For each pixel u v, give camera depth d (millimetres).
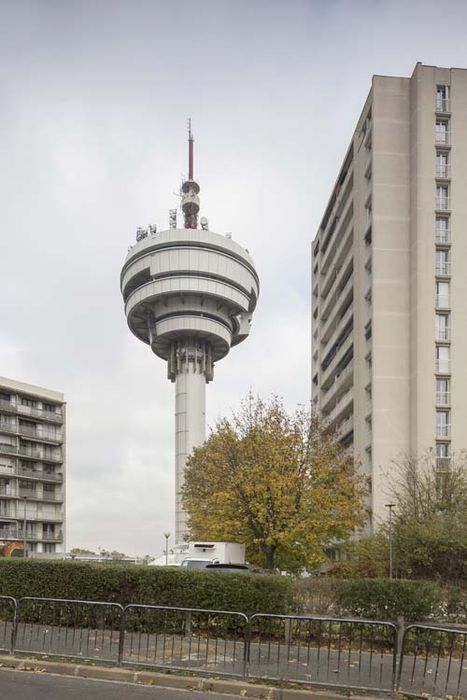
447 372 39875
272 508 23672
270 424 26062
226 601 11570
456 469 30344
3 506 65688
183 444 76875
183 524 71938
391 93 44219
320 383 60969
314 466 25109
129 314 83000
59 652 9422
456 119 42750
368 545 22609
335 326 56938
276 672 8336
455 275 41000
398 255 42500
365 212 46219
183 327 77812
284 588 11797
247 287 82312
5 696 7520
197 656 9211
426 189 41969
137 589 12219
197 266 77375
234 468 25391
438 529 19547
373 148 43656
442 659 8320
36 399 71250
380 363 40969
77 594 12586
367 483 40031
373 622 8445
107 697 7543
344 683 7895
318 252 65062
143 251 79188
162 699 7512
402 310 41812
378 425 40125
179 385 79188
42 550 68688
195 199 86312
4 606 11148
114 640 10117
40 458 70312
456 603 12664
